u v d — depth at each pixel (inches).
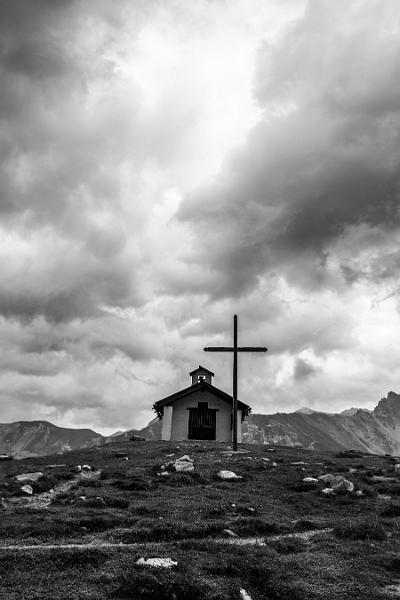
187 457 1422.2
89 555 539.2
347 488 1042.7
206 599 444.1
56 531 670.5
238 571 518.3
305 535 712.4
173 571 497.0
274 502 961.5
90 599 426.9
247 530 705.6
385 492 1053.8
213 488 1079.0
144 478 1164.5
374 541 663.8
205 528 695.1
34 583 466.0
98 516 781.9
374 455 1903.3
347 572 532.4
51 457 1715.1
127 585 453.1
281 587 477.1
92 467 1346.0
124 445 2052.2
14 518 762.2
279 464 1443.2
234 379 1775.3
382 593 476.1
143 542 639.8
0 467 1525.6
